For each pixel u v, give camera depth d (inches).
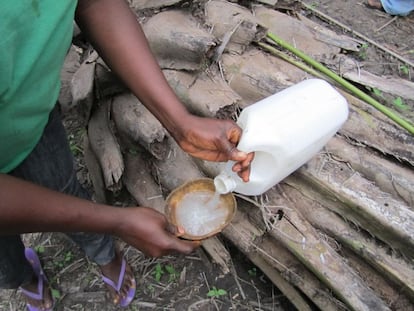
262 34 80.7
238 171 52.7
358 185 65.4
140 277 80.0
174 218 56.0
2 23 36.2
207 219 57.2
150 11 79.7
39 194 38.6
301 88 59.0
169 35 72.7
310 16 113.6
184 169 73.9
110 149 74.8
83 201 42.5
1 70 37.8
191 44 71.1
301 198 69.2
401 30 117.3
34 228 39.0
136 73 51.5
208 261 79.5
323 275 62.5
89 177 86.5
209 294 76.7
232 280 78.1
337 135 72.7
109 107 78.0
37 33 39.7
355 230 66.1
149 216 46.9
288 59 82.3
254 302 75.5
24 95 42.6
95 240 67.9
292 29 88.8
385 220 61.5
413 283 60.4
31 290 75.4
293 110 55.8
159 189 76.5
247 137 52.7
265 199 68.1
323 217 67.6
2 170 49.3
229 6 81.6
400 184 66.4
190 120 52.1
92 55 79.0
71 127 98.5
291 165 58.2
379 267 62.8
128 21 51.3
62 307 78.5
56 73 46.5
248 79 76.9
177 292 77.9
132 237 47.2
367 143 72.1
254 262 73.3
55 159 57.6
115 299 77.7
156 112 53.4
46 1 39.4
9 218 36.6
